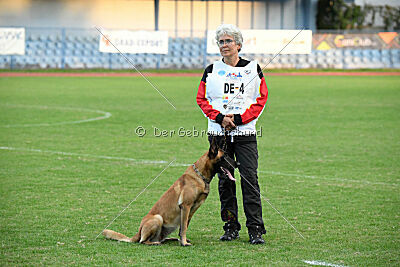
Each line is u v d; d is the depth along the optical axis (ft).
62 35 147.95
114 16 164.66
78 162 38.73
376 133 52.90
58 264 18.65
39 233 22.44
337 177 34.40
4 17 157.58
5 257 19.36
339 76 136.36
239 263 18.78
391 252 20.17
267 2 173.99
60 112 68.44
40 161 38.75
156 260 19.07
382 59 154.81
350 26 165.68
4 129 54.29
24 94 90.38
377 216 25.50
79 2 161.27
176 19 169.89
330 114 67.41
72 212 25.93
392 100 83.25
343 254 19.92
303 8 172.96
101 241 21.43
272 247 20.85
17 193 29.55
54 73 139.03
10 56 143.13
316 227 23.75
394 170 36.55
